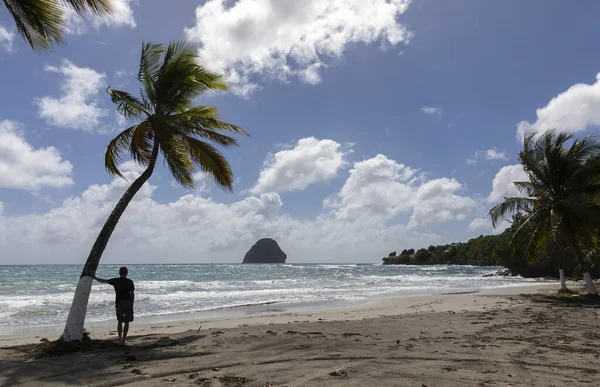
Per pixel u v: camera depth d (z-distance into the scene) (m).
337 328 10.59
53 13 7.31
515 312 14.15
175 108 10.53
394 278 54.06
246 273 71.75
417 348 7.70
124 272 8.84
